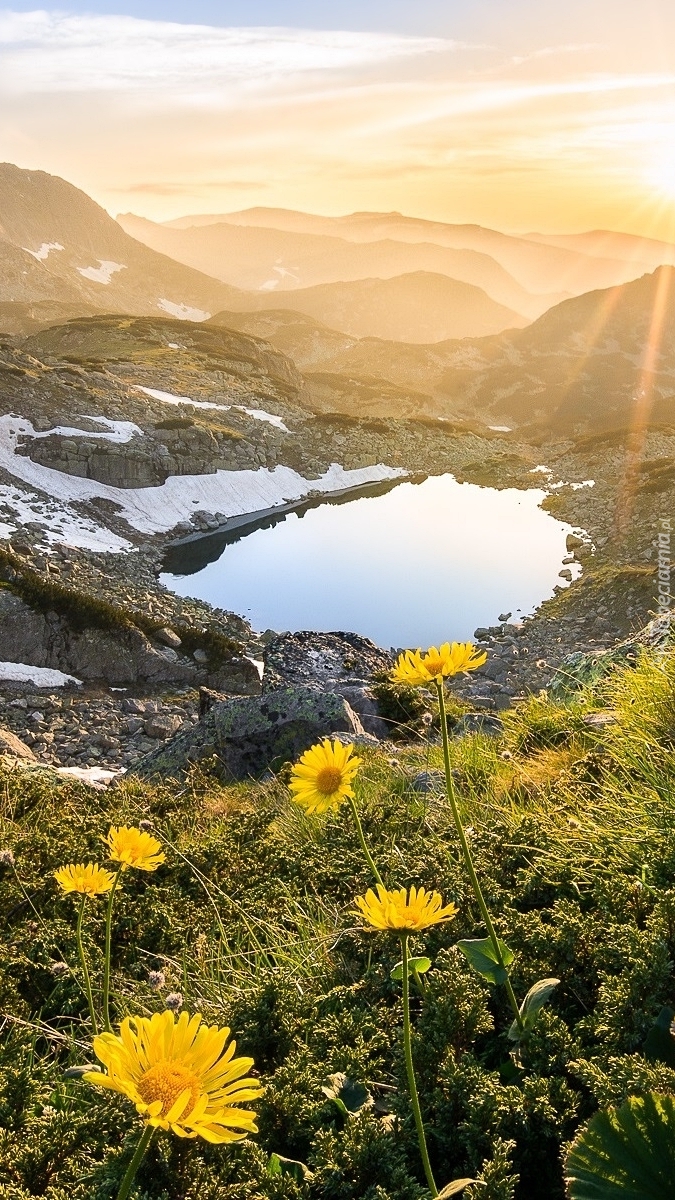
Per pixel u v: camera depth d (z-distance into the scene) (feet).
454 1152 9.48
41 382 345.92
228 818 25.70
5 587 159.84
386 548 290.35
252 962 15.05
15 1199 8.58
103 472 306.35
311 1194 9.16
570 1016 11.25
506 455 456.86
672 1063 9.41
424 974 12.19
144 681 158.40
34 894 17.17
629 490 340.59
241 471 351.87
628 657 28.76
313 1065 10.76
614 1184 6.15
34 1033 12.78
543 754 21.66
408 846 17.21
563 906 12.67
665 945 10.73
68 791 27.99
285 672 54.49
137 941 16.31
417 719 48.24
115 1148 9.26
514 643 197.16
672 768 15.79
